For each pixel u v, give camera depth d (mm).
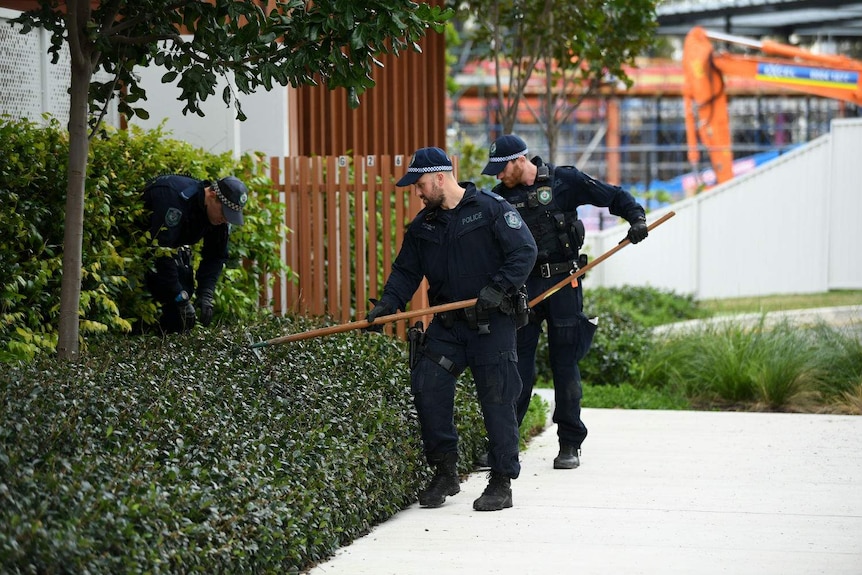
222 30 16312
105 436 12266
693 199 57281
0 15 21781
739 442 22094
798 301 53906
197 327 19406
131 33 17250
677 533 15109
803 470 19359
